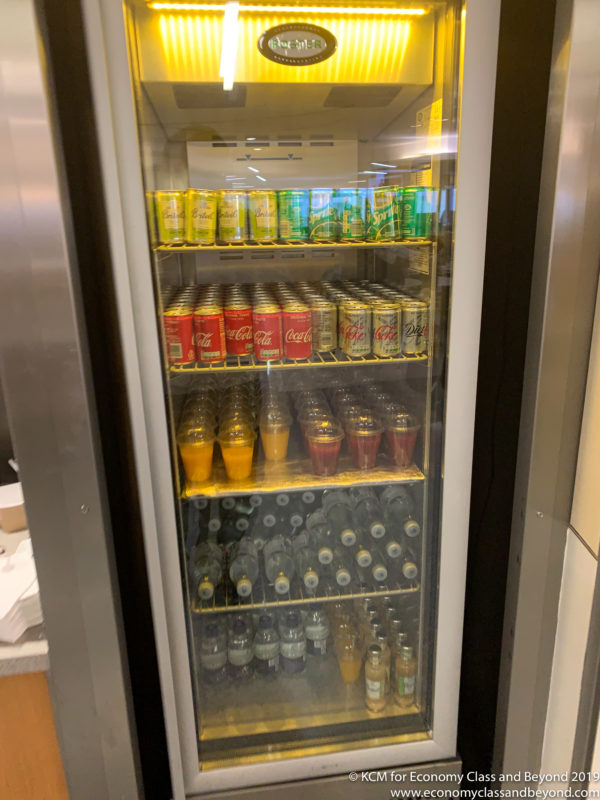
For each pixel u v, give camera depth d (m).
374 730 1.42
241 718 1.46
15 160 0.94
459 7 1.02
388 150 1.38
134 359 1.06
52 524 1.10
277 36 1.06
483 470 1.50
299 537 1.58
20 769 1.21
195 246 1.16
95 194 1.24
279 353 1.28
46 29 0.94
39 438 1.06
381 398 1.51
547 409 1.15
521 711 1.33
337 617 1.65
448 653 1.34
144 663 1.53
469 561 1.56
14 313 1.00
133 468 1.41
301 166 1.34
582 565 1.16
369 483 1.34
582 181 1.04
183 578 1.25
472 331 1.15
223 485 1.35
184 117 1.27
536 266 1.12
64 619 1.15
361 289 1.45
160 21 1.03
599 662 1.12
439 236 1.17
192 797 1.33
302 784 1.35
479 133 1.05
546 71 1.30
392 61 1.11
